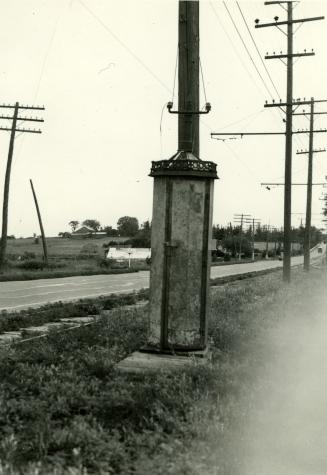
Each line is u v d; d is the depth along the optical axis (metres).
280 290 20.92
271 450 4.40
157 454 4.07
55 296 20.61
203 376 6.18
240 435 4.47
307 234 42.12
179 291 7.06
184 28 7.48
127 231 168.38
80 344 8.40
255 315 12.49
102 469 3.79
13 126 33.50
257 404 5.44
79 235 152.38
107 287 26.08
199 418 4.75
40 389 5.52
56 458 3.88
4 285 26.42
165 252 7.08
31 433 4.38
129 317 11.30
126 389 5.67
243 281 31.08
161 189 7.14
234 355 7.80
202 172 6.98
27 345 8.16
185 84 7.45
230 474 3.85
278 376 6.77
